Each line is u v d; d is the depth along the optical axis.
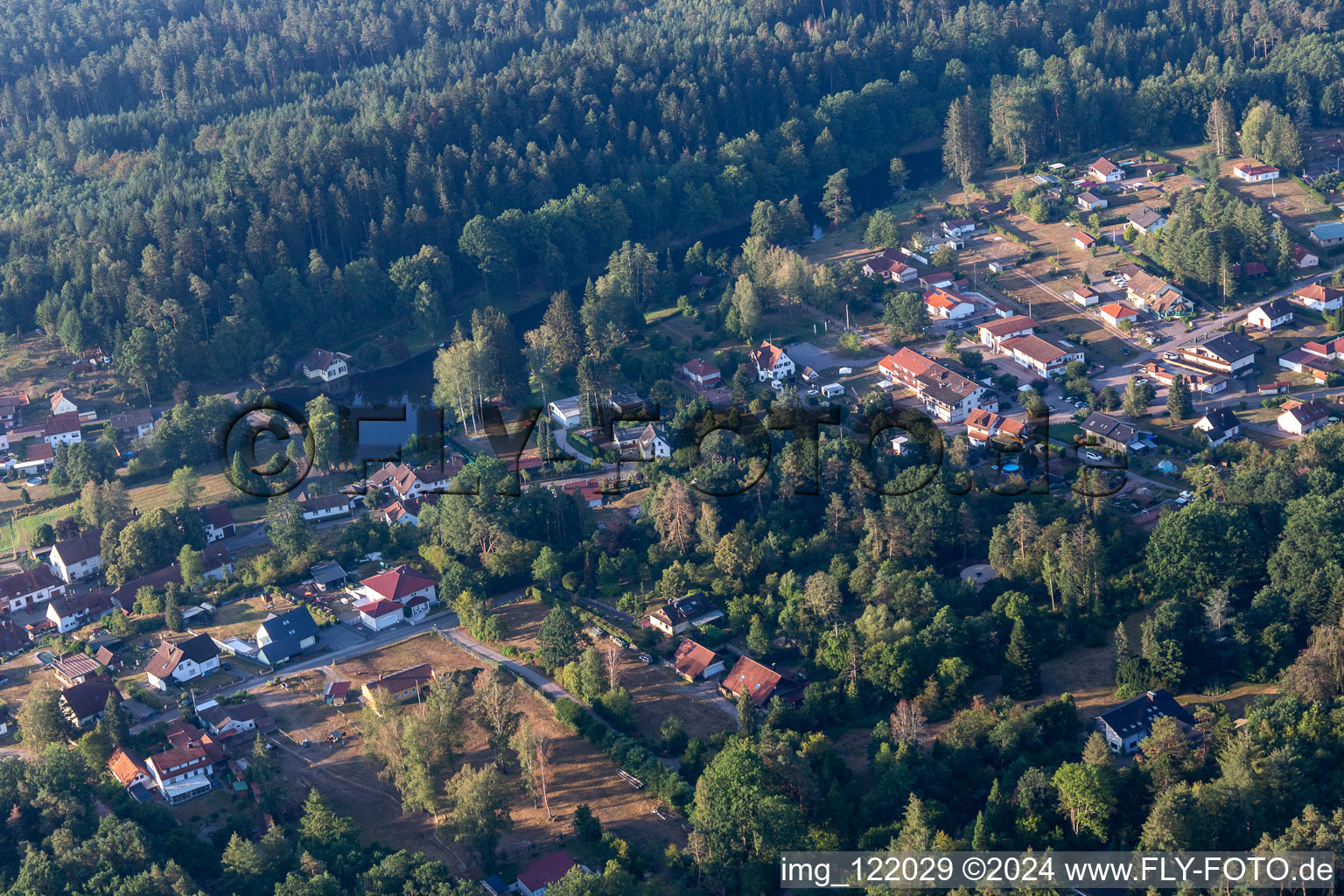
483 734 169.50
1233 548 176.88
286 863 144.00
